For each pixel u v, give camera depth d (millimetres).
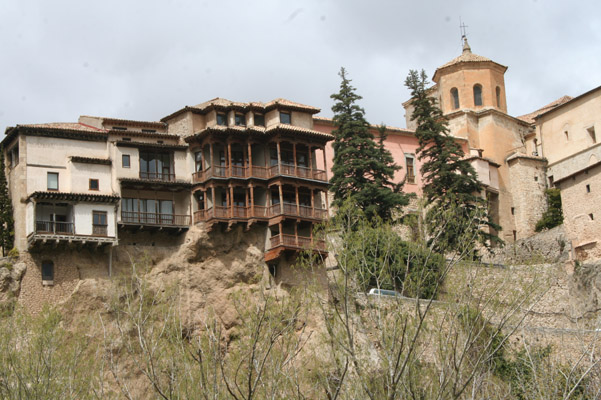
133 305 40375
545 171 88125
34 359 35250
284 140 64500
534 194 86500
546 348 45094
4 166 59406
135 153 61562
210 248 60281
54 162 59625
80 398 35156
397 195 65188
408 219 39406
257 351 33188
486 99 89688
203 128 66125
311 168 64812
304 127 68312
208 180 61875
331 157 73125
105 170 60438
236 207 61469
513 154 87688
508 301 41250
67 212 57500
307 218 62438
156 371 33594
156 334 36844
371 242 37156
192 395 32500
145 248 59250
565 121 87438
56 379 35062
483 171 84000
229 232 61156
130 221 59125
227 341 55062
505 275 42656
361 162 66000
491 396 35062
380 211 64625
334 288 37844
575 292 66625
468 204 66562
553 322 64062
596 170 73750
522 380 37906
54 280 55469
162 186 61219
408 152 80312
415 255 36906
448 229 39875
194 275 59125
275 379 32312
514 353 40906
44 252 55938
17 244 56844
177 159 63281
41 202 56812
